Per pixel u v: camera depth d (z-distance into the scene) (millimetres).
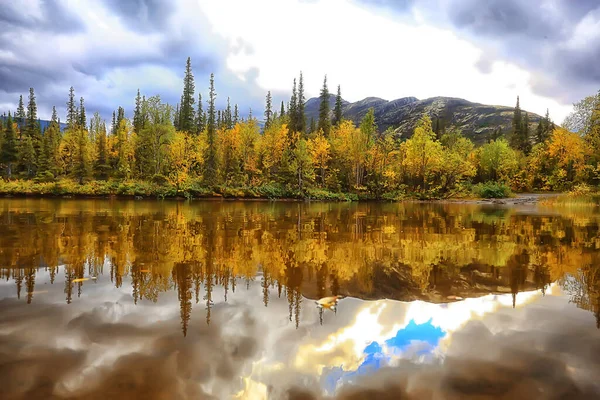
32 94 53125
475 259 6520
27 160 45625
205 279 4910
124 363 2484
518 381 2307
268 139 44500
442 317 3521
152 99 38375
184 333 3035
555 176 47125
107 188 32906
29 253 6504
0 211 16109
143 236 8898
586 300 4105
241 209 21500
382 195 39031
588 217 16391
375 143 43500
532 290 4516
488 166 53688
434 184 41781
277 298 4094
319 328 3211
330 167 44688
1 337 2883
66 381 2236
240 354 2670
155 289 4379
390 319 3465
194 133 52844
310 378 2330
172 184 34906
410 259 6516
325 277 5133
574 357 2645
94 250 6898
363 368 2477
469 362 2564
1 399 2025
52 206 20250
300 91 56594
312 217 16109
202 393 2129
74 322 3236
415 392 2174
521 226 12367
